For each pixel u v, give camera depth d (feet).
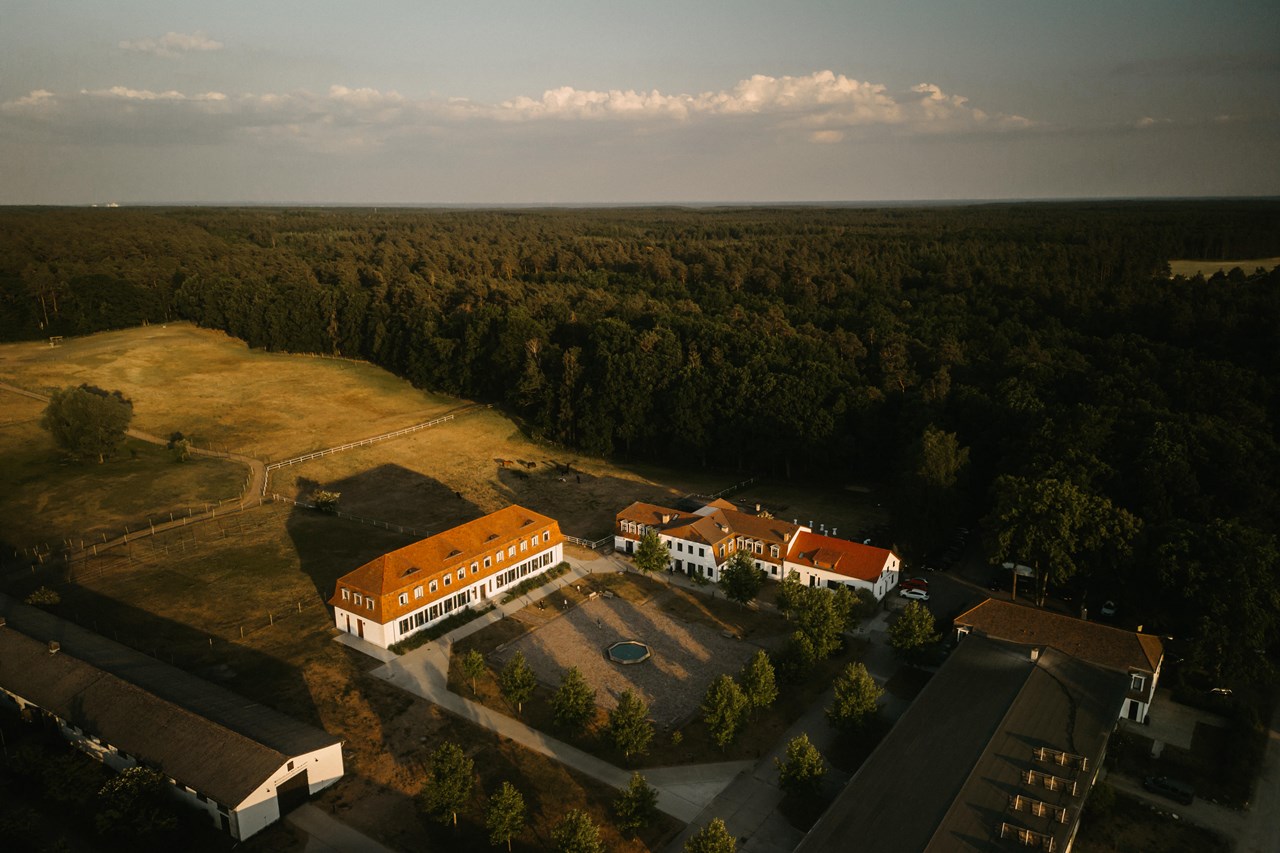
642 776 171.42
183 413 431.02
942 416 344.49
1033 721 169.48
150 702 172.24
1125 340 392.47
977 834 137.08
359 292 574.97
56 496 318.45
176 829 151.33
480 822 158.10
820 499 350.84
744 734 187.32
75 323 561.84
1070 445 280.51
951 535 301.84
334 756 166.71
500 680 207.31
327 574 263.70
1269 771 175.42
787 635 234.38
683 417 383.86
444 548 244.63
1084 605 242.17
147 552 275.80
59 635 202.80
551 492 354.95
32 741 177.68
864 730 184.65
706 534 271.90
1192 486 251.60
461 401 482.69
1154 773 174.19
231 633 225.35
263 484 346.54
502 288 596.70
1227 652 197.36
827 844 135.95
